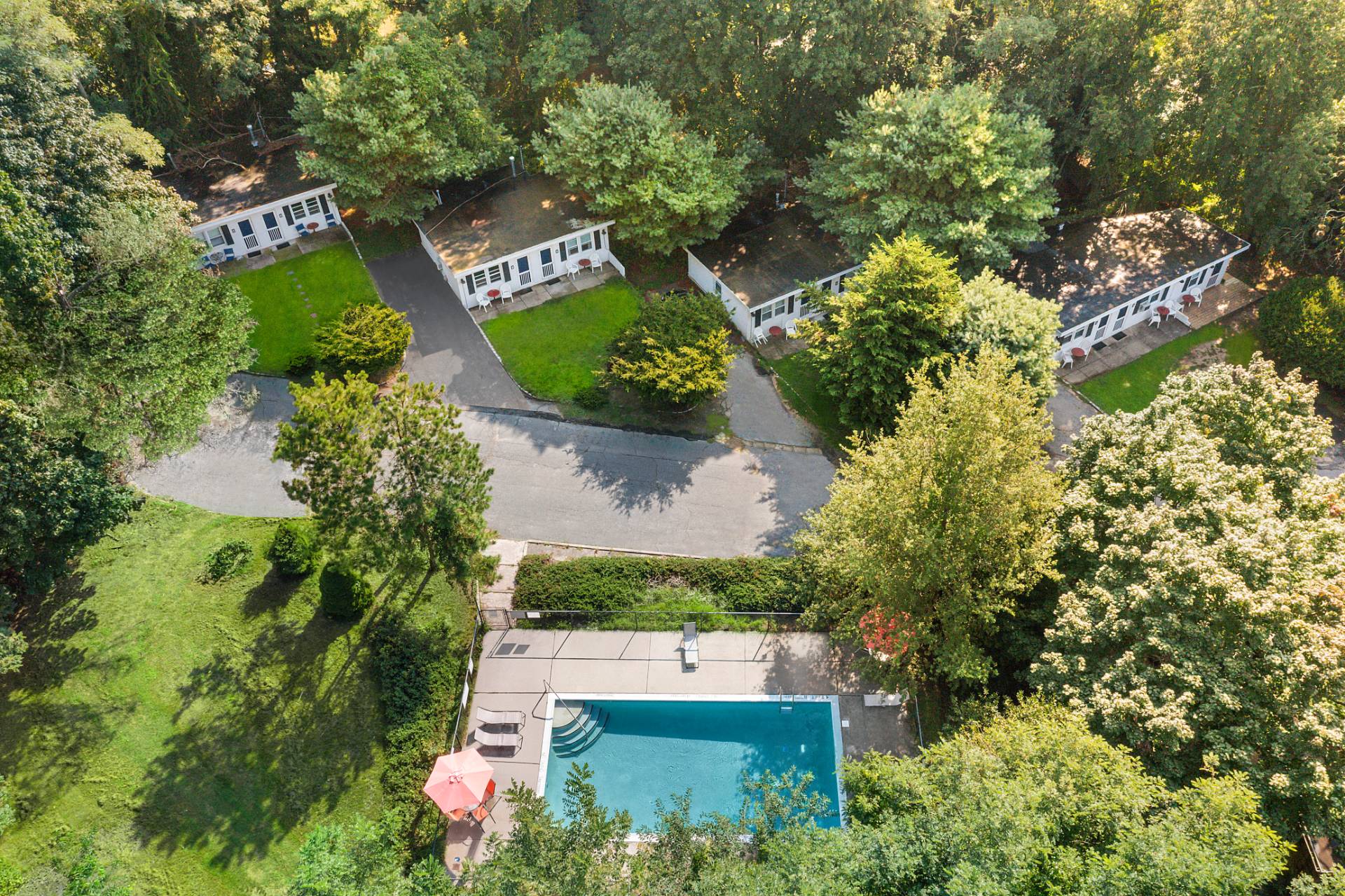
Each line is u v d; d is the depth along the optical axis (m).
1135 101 51.81
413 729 34.03
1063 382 50.88
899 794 27.08
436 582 38.91
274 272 51.94
